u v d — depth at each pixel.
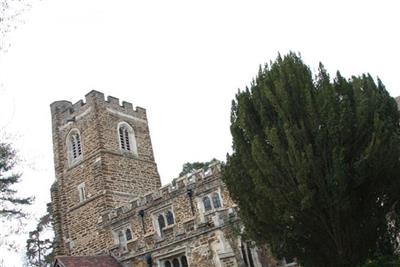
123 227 31.66
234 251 22.39
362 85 16.53
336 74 16.69
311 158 14.27
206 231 24.22
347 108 15.01
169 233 26.19
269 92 15.86
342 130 14.68
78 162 37.78
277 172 14.87
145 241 27.38
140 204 30.95
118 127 38.81
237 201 16.69
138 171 38.19
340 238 14.48
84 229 35.22
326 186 14.31
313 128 14.89
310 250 15.23
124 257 28.38
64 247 36.41
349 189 14.51
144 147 40.19
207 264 23.91
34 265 58.66
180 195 28.88
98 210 34.62
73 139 39.56
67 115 40.31
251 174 15.50
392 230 15.54
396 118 16.75
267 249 21.50
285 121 15.30
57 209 38.09
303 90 15.67
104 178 35.25
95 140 37.03
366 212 14.86
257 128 16.39
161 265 26.30
